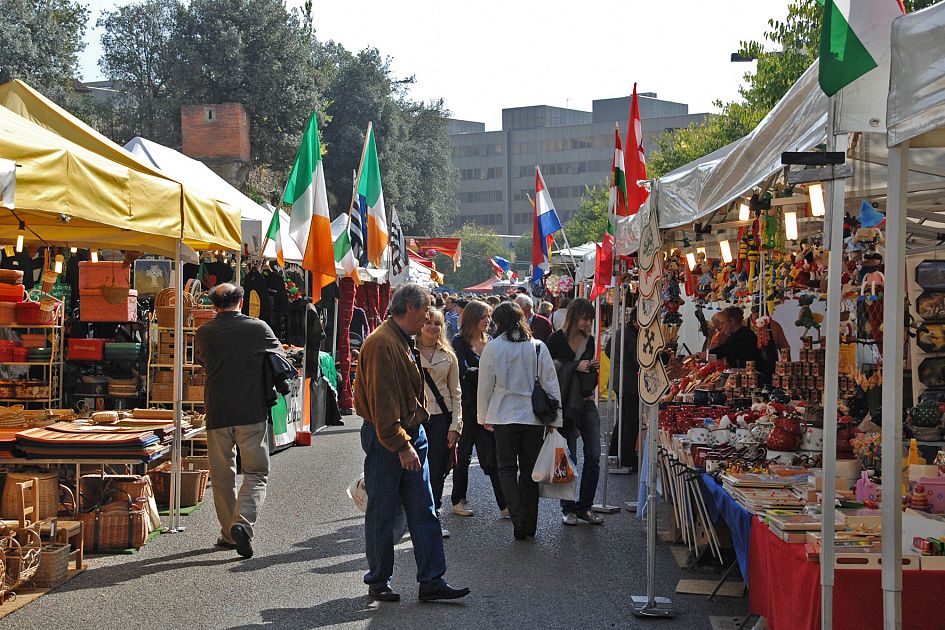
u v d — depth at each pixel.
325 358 16.62
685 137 30.50
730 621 5.98
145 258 13.63
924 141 3.97
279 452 13.50
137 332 10.98
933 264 6.72
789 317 9.22
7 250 10.48
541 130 148.25
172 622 5.99
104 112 32.91
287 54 34.31
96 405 10.51
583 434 9.01
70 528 7.08
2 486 7.62
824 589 4.29
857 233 6.38
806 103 4.98
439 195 54.56
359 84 43.25
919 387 6.65
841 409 6.56
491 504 10.12
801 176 4.34
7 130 6.29
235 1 33.41
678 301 11.23
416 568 7.45
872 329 6.29
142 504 8.04
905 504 5.06
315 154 12.16
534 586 6.87
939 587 4.46
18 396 9.94
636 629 5.90
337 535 8.42
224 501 7.87
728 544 7.23
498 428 8.30
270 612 6.21
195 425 9.88
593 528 8.83
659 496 9.54
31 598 6.45
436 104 54.28
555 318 18.19
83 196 6.68
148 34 34.25
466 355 9.38
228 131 31.69
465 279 106.69
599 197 49.97
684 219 7.14
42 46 27.77
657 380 6.18
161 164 13.09
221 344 7.80
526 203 149.25
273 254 14.91
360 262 14.01
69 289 12.26
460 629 5.89
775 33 16.91
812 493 5.44
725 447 6.99
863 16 4.04
